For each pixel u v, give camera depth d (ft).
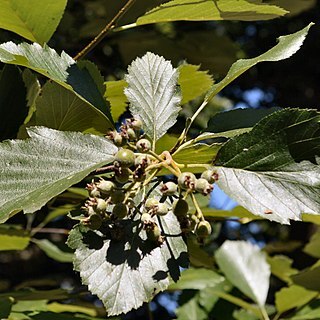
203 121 4.95
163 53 3.26
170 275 1.46
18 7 1.95
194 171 1.62
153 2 2.43
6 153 1.49
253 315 2.53
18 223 2.96
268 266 2.55
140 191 1.51
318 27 5.45
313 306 2.34
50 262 5.83
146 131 1.61
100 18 3.11
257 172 1.46
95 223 1.41
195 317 2.52
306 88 5.87
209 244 3.00
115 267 1.45
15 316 1.91
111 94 2.02
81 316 2.00
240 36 5.17
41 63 1.67
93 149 1.51
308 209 1.42
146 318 4.64
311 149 1.45
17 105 1.89
